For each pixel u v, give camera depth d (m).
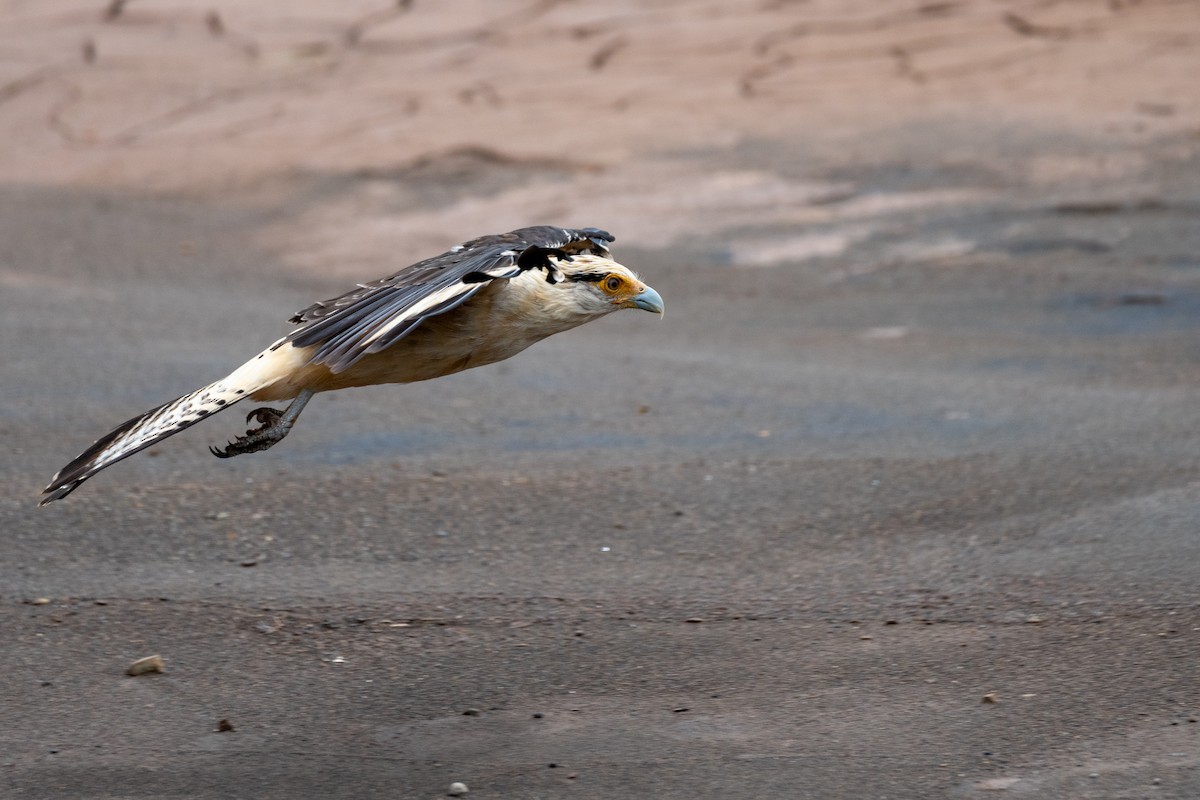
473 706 8.48
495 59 33.06
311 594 10.05
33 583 10.20
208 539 10.97
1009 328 17.66
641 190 24.58
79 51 35.44
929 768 7.62
